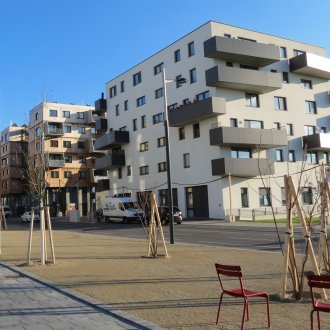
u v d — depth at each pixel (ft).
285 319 20.90
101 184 194.59
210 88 136.56
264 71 135.54
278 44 152.25
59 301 26.50
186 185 144.87
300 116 155.02
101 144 188.34
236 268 20.34
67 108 253.65
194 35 143.33
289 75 154.20
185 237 78.18
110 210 144.36
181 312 22.80
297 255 44.98
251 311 22.56
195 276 33.91
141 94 171.32
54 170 248.73
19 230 117.80
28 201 232.32
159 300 25.75
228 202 131.54
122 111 184.55
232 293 20.43
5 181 289.53
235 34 141.28
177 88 150.92
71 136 254.06
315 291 27.02
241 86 135.03
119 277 34.30
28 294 28.94
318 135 147.43
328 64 155.94
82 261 44.68
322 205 32.65
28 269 39.91
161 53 159.53
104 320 21.83
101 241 70.95
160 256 47.26
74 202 256.11
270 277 32.40
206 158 136.87
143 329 19.94
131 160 177.27
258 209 136.87
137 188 172.96
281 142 135.33
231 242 65.72
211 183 134.82
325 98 164.04
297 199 26.55
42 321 21.88
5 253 55.52
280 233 80.18
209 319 21.26
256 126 142.82
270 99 147.64
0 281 34.58
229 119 136.15
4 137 294.66
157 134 161.68
